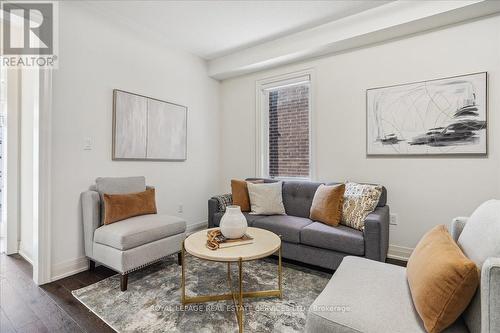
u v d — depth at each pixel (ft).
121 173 9.17
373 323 3.29
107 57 8.77
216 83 13.41
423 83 8.45
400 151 8.84
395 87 8.91
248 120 12.72
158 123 10.43
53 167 7.36
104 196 7.60
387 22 8.28
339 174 10.11
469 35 7.82
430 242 4.14
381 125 9.17
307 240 7.66
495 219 3.57
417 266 3.84
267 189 9.72
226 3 8.20
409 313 3.47
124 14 8.75
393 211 9.03
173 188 11.19
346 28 9.03
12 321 5.48
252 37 10.47
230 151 13.37
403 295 3.88
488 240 3.40
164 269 7.98
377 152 9.25
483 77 7.58
